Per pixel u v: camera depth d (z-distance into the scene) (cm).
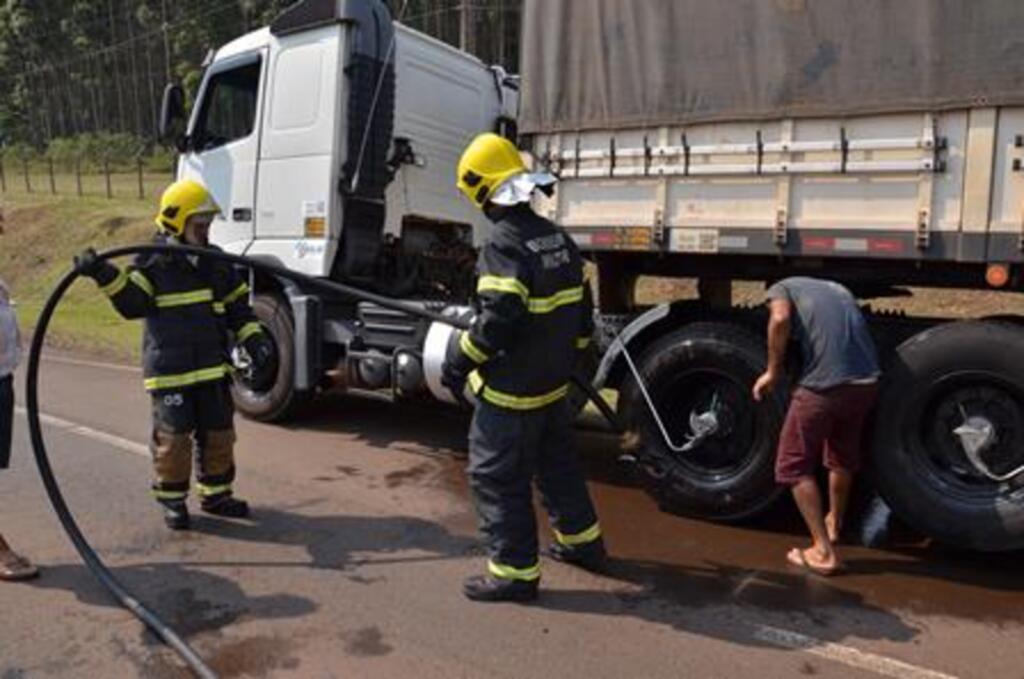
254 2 5116
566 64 525
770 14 461
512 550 402
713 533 493
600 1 511
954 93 419
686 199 494
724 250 484
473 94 771
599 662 350
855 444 455
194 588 413
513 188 384
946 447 453
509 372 395
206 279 487
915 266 477
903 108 430
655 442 518
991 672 347
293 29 679
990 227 417
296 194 684
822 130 454
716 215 486
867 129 443
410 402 641
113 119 6394
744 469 488
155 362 475
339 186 663
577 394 538
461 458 631
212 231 746
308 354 667
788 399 470
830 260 486
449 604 400
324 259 666
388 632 373
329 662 348
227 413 499
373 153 671
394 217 702
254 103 711
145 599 401
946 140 424
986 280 431
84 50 6606
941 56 421
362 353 645
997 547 433
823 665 350
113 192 2878
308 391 682
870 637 374
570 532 436
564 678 338
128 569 433
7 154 4966
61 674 336
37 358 457
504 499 402
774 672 344
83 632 370
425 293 729
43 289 1853
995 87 410
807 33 452
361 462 619
